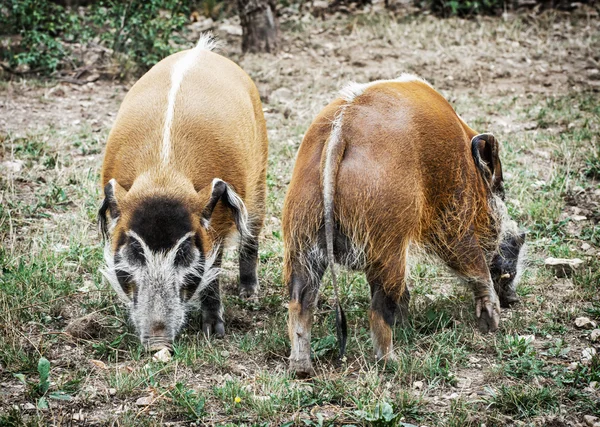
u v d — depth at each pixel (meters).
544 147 9.95
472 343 5.94
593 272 7.00
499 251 6.34
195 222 5.40
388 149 5.17
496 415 4.96
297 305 5.24
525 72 12.97
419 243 5.51
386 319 5.30
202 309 6.11
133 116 5.95
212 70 6.51
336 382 5.23
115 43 12.95
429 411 5.04
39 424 4.75
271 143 10.05
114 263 5.38
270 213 8.31
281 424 4.86
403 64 13.20
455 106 11.38
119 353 5.73
